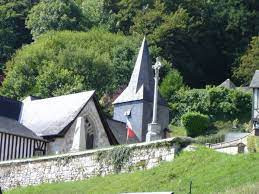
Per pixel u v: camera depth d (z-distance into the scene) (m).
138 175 40.50
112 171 42.94
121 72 107.06
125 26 129.88
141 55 74.31
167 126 71.75
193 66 117.31
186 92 102.12
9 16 125.25
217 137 56.56
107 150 43.50
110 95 98.38
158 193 29.64
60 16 123.81
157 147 41.38
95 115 61.69
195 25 118.88
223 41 120.38
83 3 134.25
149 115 70.38
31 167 46.94
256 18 123.81
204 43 118.88
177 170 39.00
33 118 62.44
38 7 124.25
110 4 133.75
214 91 100.50
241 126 89.06
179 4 123.06
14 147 56.00
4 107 63.12
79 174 44.41
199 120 78.06
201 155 39.47
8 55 118.88
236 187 34.56
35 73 100.50
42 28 122.50
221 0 125.50
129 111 70.81
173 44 116.75
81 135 58.50
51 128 59.12
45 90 94.75
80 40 113.88
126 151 42.66
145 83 72.25
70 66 100.81
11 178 47.75
